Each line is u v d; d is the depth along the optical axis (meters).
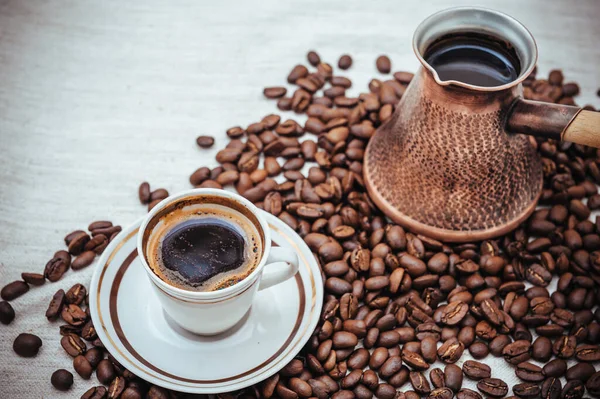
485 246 0.46
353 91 0.55
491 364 0.43
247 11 0.59
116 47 0.57
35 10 0.58
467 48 0.45
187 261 0.39
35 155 0.51
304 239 0.46
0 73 0.54
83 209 0.48
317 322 0.41
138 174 0.50
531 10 0.60
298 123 0.53
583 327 0.44
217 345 0.41
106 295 0.41
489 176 0.45
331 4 0.60
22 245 0.46
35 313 0.44
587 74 0.56
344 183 0.48
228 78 0.56
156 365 0.40
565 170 0.50
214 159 0.51
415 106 0.45
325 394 0.40
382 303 0.44
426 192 0.46
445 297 0.45
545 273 0.46
